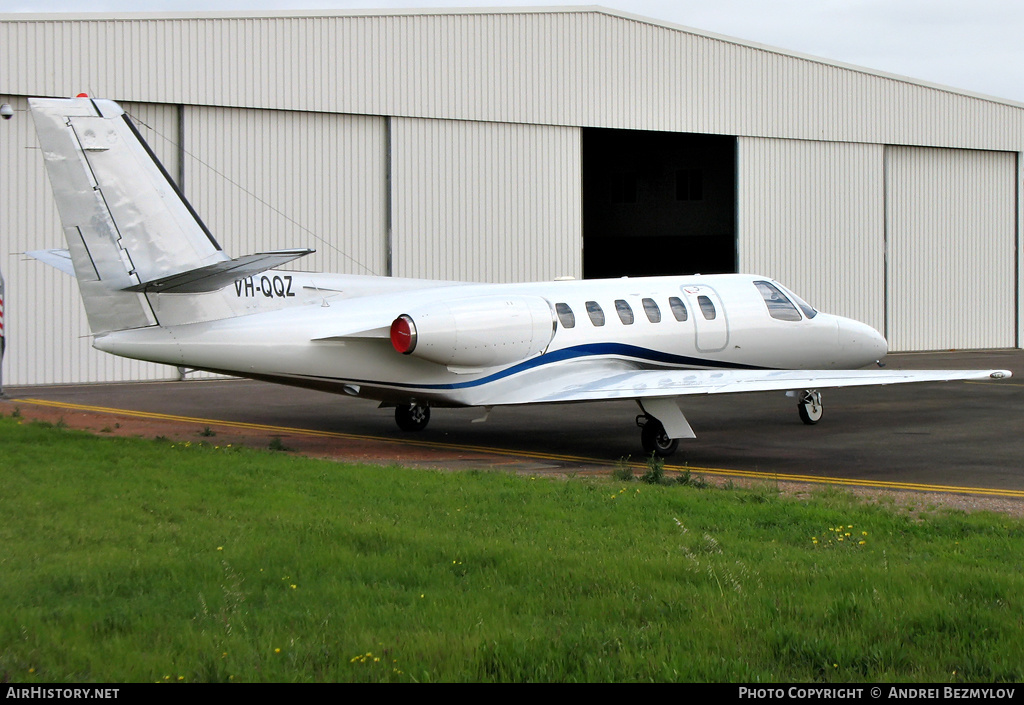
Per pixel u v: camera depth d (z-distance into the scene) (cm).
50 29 3803
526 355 2517
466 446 2611
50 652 954
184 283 2156
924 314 5925
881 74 5634
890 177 5766
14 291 3847
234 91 4112
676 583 1191
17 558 1266
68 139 2145
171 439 2556
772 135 5309
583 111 4812
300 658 944
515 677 908
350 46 4309
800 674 934
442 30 4488
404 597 1133
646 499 1705
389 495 1695
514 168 4694
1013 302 6275
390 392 2442
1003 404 3516
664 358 2761
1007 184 6219
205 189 4109
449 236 4572
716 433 2894
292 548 1320
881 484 2081
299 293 2438
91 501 1605
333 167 4334
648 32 4931
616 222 7844
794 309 3022
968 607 1084
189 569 1223
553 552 1328
